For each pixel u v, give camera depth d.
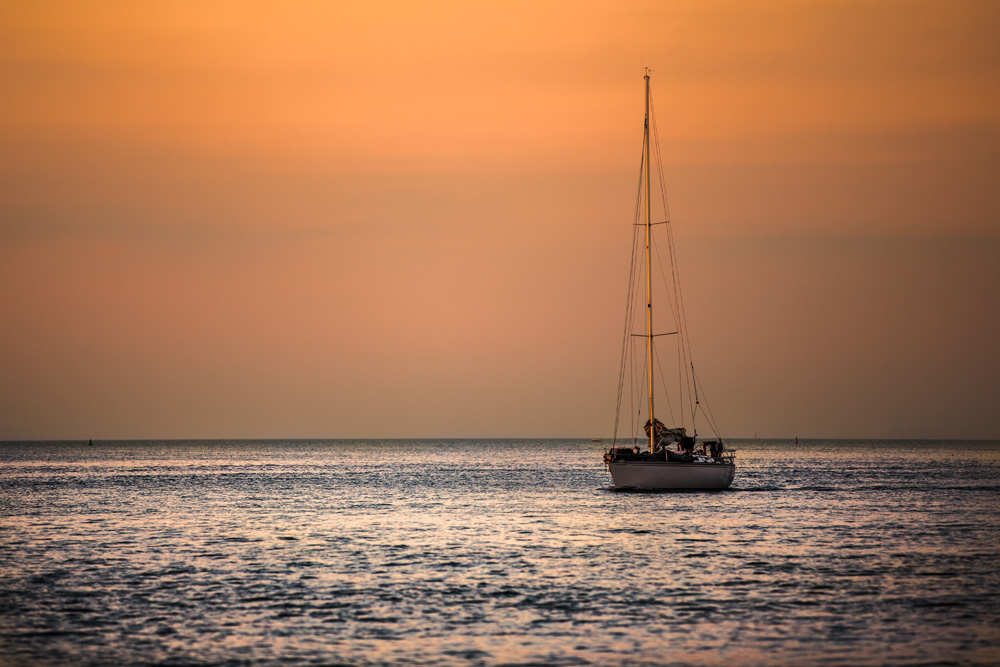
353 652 70.00
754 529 139.25
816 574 100.00
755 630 76.00
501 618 80.31
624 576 99.25
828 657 68.44
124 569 104.81
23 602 86.75
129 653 70.00
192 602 86.81
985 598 87.50
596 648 70.81
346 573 101.94
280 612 82.81
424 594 90.19
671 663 67.06
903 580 96.38
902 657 68.31
